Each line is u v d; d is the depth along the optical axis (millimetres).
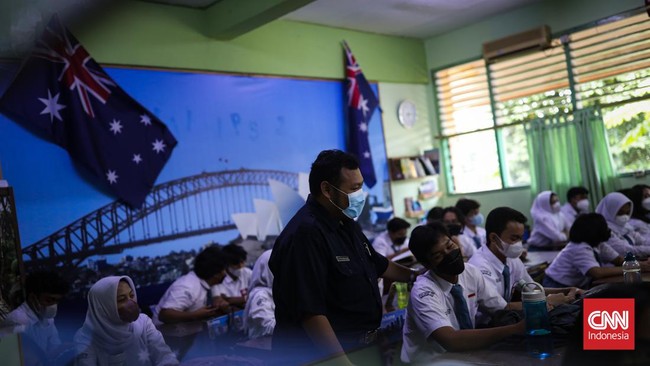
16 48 3543
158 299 4492
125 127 4414
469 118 7254
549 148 6516
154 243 4535
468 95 7258
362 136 6309
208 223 4902
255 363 2320
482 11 6629
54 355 2625
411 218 7031
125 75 4512
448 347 2018
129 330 2627
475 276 2482
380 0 5727
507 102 6930
